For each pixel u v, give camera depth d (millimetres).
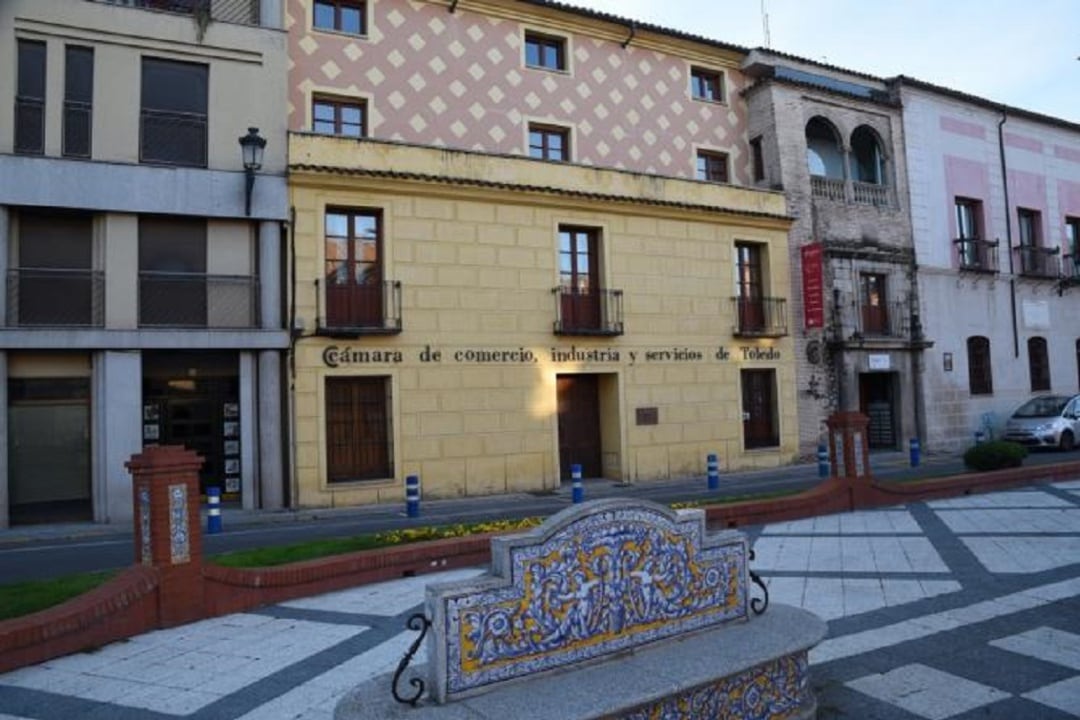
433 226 18141
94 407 15430
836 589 8023
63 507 15344
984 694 5227
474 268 18547
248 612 7750
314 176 16938
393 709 3744
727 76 24766
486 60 20578
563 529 4234
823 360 23734
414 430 17547
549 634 4137
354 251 17578
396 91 19297
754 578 5234
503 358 18719
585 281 20406
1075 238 31891
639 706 3785
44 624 6316
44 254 15484
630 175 20844
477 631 3918
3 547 12914
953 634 6500
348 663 6074
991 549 9680
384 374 17359
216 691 5570
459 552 9602
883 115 26266
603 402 20781
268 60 17172
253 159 15922
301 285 16781
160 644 6711
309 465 16484
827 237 24312
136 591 7008
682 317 21469
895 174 26266
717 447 21641
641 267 20922
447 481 17781
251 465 16203
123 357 15430
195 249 16516
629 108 22734
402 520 14422
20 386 15109
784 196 23516
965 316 27453
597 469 20703
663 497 16297
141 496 7531
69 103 15680
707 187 22078
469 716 3602
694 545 4805
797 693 4668
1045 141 31031
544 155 21516
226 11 17391
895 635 6512
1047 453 23625
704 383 21625
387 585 8781
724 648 4500
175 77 16656
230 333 16031
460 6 20328
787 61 25000
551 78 21531
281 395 16562
